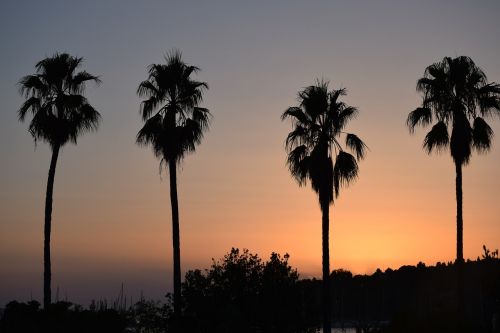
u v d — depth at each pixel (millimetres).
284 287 34719
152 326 38906
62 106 39781
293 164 36719
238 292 34812
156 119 38250
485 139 35219
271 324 34344
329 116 36438
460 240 34688
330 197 36031
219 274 35406
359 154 36344
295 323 34406
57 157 39719
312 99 36531
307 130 36781
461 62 35781
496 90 35469
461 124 35125
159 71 38562
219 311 34000
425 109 36219
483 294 36312
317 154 36031
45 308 34094
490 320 35250
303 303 35156
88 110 40406
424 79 36312
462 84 35562
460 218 34969
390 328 33969
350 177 36094
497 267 37000
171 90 38719
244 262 35500
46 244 38688
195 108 38844
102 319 35594
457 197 35125
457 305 34031
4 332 31984
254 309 34312
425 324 32875
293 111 36969
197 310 34531
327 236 35656
